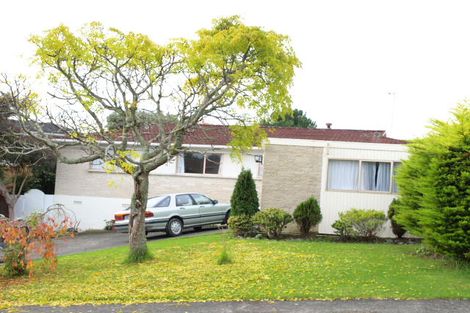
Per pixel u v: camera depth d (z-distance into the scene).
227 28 14.88
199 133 23.62
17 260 12.20
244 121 14.25
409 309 8.37
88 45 13.34
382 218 17.16
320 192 19.06
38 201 26.22
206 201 21.41
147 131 19.14
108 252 15.93
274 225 17.64
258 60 13.89
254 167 25.17
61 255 16.88
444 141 11.72
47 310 8.96
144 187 13.48
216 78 14.05
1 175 23.84
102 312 8.73
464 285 9.81
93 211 26.38
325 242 16.75
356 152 18.86
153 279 11.13
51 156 24.77
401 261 12.45
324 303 8.84
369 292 9.36
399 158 18.53
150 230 19.61
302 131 27.27
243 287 10.07
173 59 13.65
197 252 14.55
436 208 11.59
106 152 12.81
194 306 8.93
